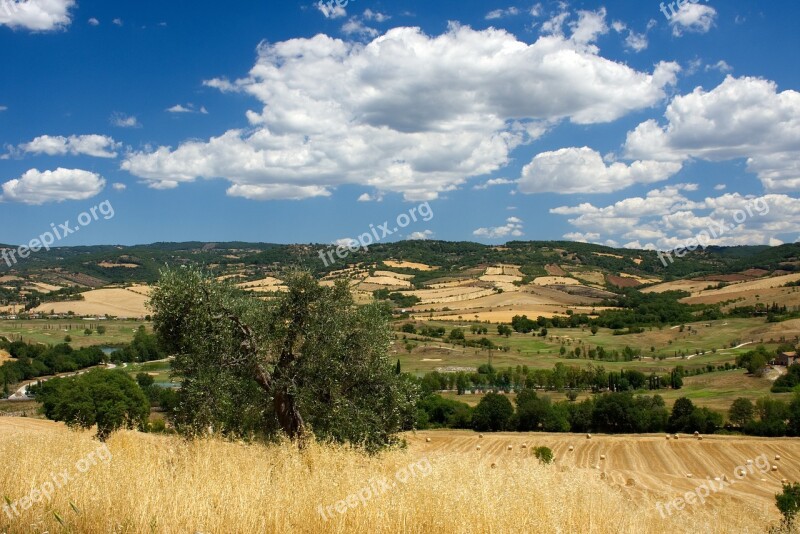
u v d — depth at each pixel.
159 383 90.38
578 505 10.96
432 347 130.12
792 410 72.00
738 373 105.62
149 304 15.71
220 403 15.30
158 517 6.64
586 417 80.56
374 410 18.14
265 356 16.70
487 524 7.96
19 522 6.64
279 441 13.35
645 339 142.62
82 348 112.94
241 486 7.97
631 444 67.38
